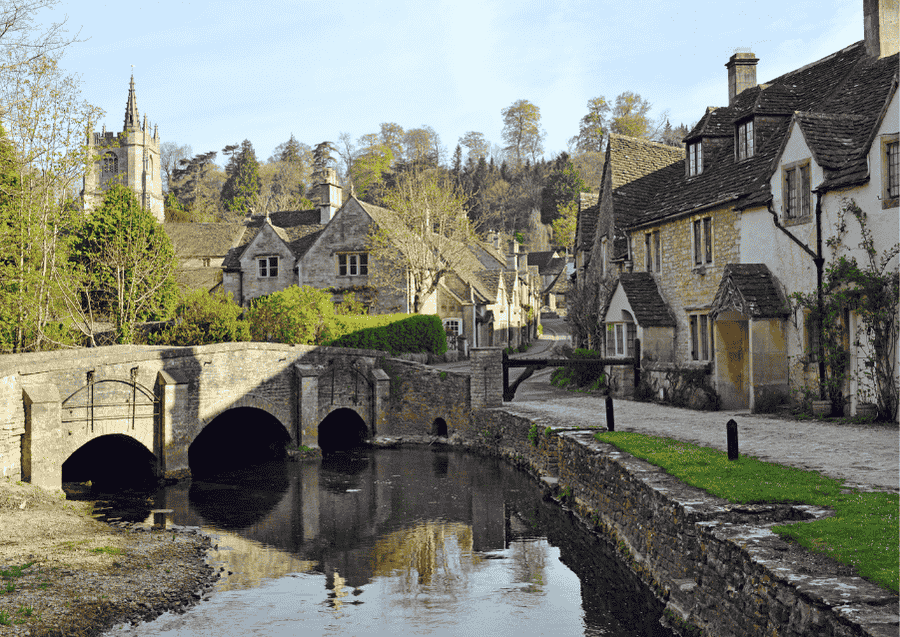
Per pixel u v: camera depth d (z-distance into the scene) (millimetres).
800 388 17953
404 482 20578
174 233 68250
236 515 17000
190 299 33500
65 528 14664
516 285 63500
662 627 9453
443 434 28047
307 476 21656
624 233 29109
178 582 12000
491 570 12883
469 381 26531
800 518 8398
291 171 114438
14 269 21188
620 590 11578
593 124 107375
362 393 27781
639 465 12234
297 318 33094
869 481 9656
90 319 27375
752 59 27578
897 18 20062
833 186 16562
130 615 10516
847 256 16422
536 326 76875
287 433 24922
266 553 14016
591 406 23375
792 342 18359
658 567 10258
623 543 12109
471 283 54562
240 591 11844
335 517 16812
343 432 29266
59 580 11375
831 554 6754
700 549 8516
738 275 19125
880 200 15414
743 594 7211
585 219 37281
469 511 17156
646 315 24594
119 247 29344
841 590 5922
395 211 47562
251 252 49625
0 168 21000
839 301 16312
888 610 5520
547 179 113938
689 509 8977
